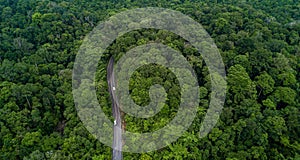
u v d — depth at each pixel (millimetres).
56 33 113688
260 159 74562
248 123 77250
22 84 89625
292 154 77188
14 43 106750
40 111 85750
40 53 102750
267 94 88375
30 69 95750
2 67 93688
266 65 93438
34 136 76250
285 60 94375
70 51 107562
